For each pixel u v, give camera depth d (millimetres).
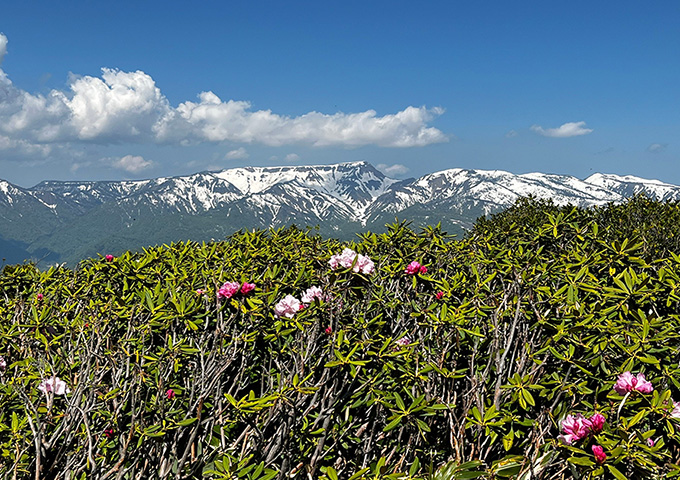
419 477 2541
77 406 2721
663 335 2814
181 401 3039
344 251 3434
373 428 3109
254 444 2908
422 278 3771
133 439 2795
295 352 3127
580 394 2867
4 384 3152
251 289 3041
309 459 2941
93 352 2951
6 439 2791
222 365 2965
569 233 4965
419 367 3201
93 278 4484
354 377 2805
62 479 2629
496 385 2973
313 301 3273
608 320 2984
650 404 2518
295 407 2762
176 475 2602
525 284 3451
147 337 3408
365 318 3584
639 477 2322
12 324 3947
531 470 2543
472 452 2791
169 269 4688
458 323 3191
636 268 3988
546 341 3035
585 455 2371
